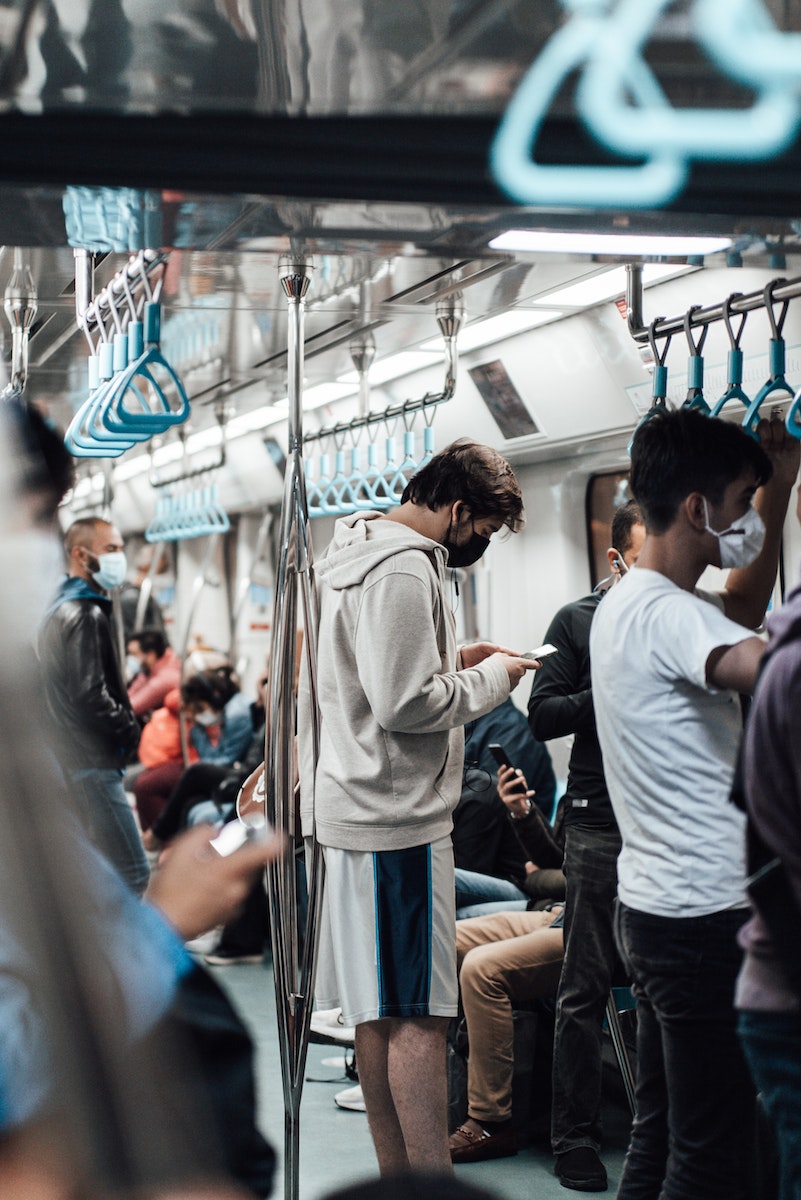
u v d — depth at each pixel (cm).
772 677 182
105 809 455
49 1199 54
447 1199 64
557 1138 403
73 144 210
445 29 182
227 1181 57
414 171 215
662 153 210
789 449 285
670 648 231
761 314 412
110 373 363
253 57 193
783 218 224
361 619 306
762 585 289
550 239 254
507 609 659
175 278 411
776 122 193
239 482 941
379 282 423
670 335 315
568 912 408
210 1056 103
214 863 136
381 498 550
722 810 232
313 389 670
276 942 303
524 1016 454
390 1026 320
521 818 484
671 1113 238
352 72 198
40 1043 55
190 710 922
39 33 184
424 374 614
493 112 215
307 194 217
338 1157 420
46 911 57
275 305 460
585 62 189
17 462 67
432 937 308
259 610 1073
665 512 244
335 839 311
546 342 517
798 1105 186
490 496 321
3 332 506
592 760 404
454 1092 453
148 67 196
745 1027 194
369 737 311
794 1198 189
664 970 235
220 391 682
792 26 176
